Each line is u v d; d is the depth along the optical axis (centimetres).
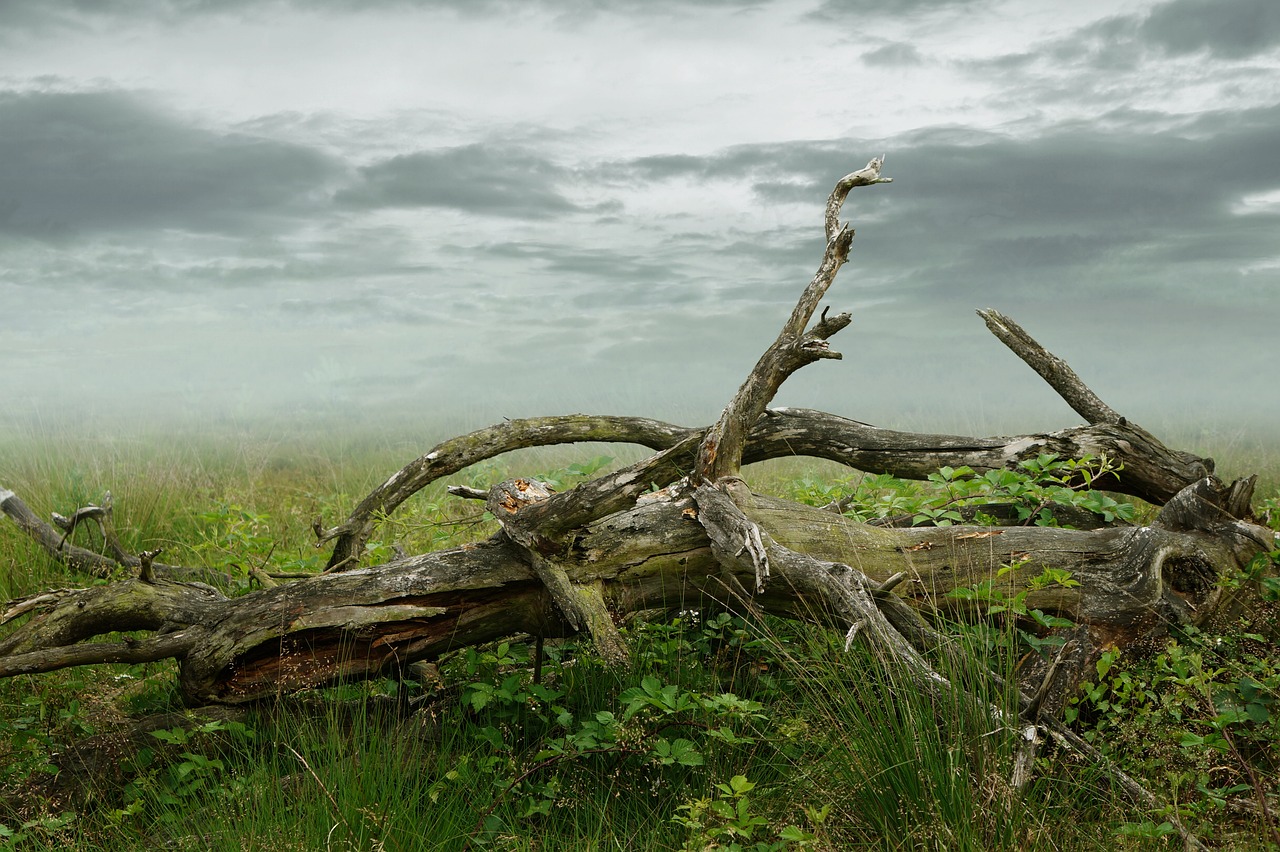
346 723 424
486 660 433
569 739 377
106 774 399
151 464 919
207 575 616
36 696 473
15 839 346
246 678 412
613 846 347
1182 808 320
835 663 396
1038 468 523
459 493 512
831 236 496
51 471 874
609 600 431
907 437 585
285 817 347
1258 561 449
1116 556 444
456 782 369
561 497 416
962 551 448
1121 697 382
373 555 639
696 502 432
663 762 349
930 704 338
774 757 379
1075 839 324
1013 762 321
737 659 463
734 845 306
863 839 320
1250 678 387
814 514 459
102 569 639
